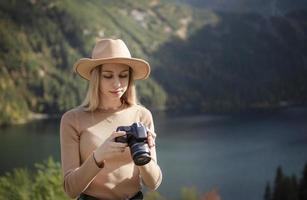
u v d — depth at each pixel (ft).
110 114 9.78
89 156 9.24
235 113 625.82
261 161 273.95
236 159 282.15
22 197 24.16
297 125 449.89
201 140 364.17
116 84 9.56
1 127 496.64
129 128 8.48
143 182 9.89
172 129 438.40
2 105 583.99
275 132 401.90
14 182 25.79
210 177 234.38
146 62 9.54
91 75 9.69
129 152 9.39
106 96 9.78
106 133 9.55
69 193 9.03
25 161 260.21
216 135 389.39
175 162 277.44
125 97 10.14
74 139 9.58
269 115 575.79
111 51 9.55
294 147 319.47
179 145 342.03
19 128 477.36
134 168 9.50
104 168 9.28
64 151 9.51
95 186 9.35
